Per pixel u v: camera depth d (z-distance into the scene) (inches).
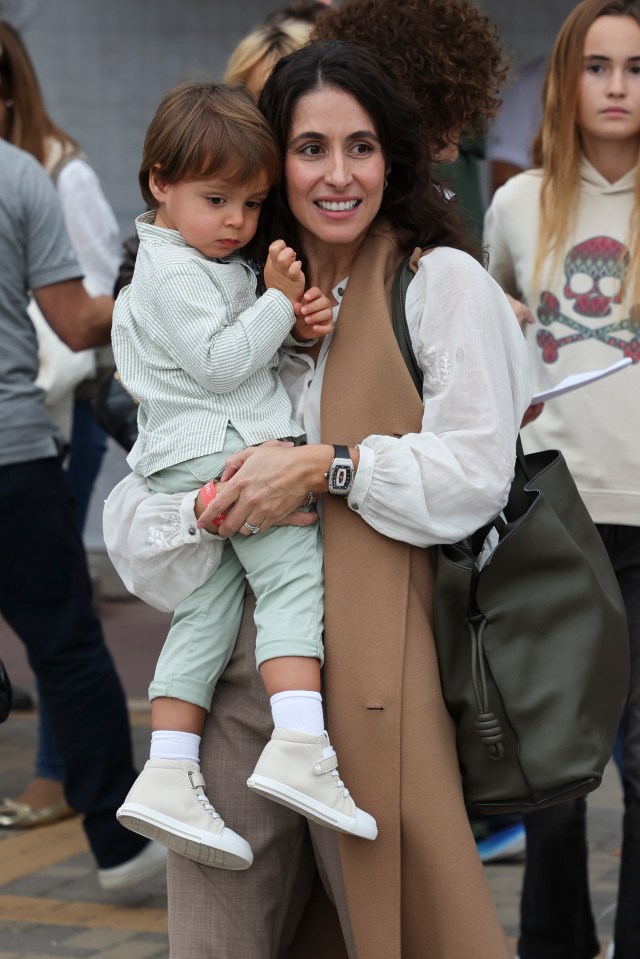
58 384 233.6
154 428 122.4
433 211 124.0
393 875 114.0
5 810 238.8
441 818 113.4
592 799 246.4
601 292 167.9
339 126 118.9
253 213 123.1
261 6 432.5
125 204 445.7
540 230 171.0
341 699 115.5
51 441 201.0
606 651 117.1
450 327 117.1
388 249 122.2
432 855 113.2
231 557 122.5
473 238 127.9
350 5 139.4
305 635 115.6
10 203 193.2
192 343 117.8
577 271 169.2
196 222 121.0
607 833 228.5
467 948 112.3
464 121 140.3
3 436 195.3
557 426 168.2
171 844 118.7
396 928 114.0
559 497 122.1
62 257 197.3
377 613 115.8
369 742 114.6
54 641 200.5
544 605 116.1
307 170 119.7
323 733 114.2
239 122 119.0
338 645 115.9
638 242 166.2
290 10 195.3
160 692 120.0
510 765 115.3
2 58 229.6
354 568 116.7
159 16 438.3
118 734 203.2
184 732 120.0
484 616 116.6
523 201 175.6
